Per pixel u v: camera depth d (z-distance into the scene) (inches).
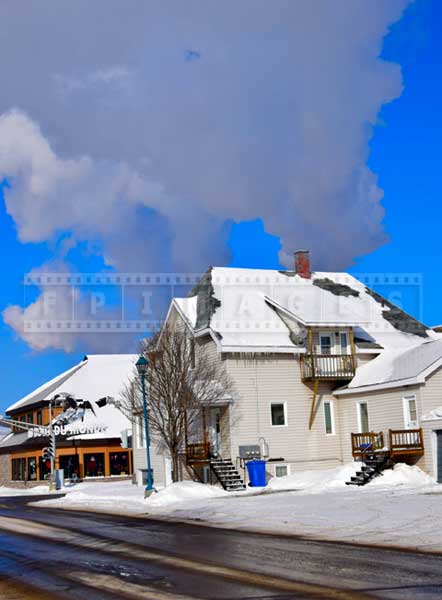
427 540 655.8
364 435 1397.6
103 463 2241.6
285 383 1587.1
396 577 491.5
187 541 740.0
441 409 1341.0
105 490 1701.5
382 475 1310.3
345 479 1344.7
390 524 767.7
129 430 2054.6
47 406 2379.4
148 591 486.3
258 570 543.8
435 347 1467.8
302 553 617.0
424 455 1333.7
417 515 815.7
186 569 566.9
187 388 1505.9
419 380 1353.3
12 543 794.2
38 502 1494.8
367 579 487.5
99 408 2369.6
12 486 2481.5
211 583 502.6
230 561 593.6
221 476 1439.5
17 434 2667.3
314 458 1576.0
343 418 1589.6
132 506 1238.3
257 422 1550.2
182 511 1082.7
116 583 522.9
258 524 860.6
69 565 617.3
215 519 950.4
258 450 1526.8
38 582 544.1
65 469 2215.8
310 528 789.2
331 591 452.8
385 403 1462.8
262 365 1576.0
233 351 1535.4
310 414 1585.9
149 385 1611.7
